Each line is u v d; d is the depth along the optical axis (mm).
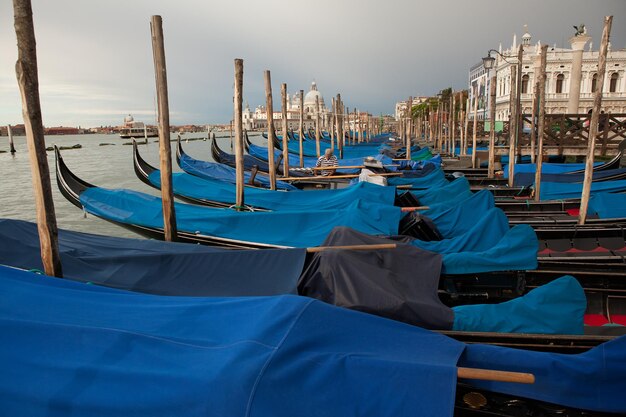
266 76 12328
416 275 5449
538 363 3375
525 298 4672
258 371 2830
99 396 2906
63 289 4242
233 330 3496
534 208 11031
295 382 2863
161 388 2865
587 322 6035
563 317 4496
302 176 15508
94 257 5781
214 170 13789
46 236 4805
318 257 5496
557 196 11547
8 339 3277
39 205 4734
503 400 3424
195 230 8039
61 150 61094
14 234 6168
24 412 2920
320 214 7980
